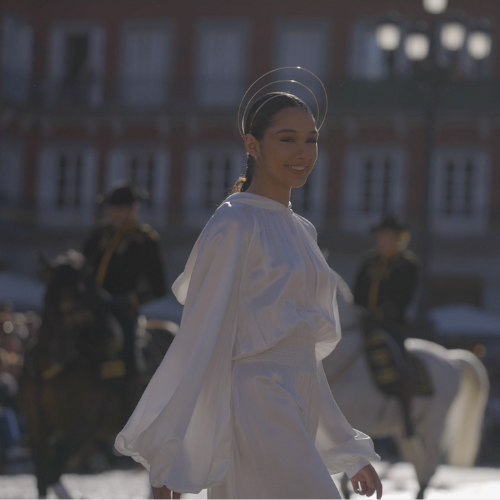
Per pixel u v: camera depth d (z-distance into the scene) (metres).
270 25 52.44
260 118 5.17
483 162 49.06
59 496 11.69
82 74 53.88
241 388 4.85
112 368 11.54
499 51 49.56
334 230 50.09
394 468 21.39
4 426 19.56
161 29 53.28
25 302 32.31
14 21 53.28
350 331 12.85
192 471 4.78
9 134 52.50
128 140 52.59
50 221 52.44
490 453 26.72
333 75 51.50
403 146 50.03
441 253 48.81
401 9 51.22
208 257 4.87
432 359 14.30
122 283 11.84
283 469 4.71
